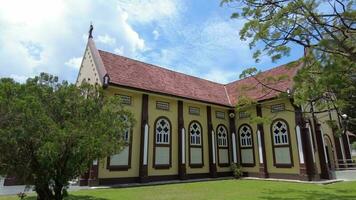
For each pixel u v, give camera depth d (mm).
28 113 8938
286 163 23875
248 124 28062
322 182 20406
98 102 11859
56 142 9102
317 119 24219
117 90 21438
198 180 23672
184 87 27781
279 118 25016
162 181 22203
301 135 22922
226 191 16125
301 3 11242
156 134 23125
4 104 9125
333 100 15734
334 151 27125
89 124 10492
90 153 10227
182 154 24094
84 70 23734
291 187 18047
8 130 8852
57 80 11430
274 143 25156
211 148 26781
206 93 29516
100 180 19062
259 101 26062
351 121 19312
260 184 20203
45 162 9539
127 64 24625
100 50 23422
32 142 9461
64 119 10805
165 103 24547
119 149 12117
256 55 14273
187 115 26062
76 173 10766
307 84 14188
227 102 30109
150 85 23953
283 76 17328
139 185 19625
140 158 21328
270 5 12984
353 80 12820
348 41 11148
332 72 11961
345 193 14844
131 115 12898
